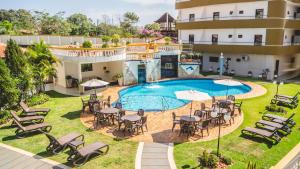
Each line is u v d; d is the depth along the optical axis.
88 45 25.55
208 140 13.36
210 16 39.22
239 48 34.41
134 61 28.00
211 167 10.60
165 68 32.91
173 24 68.25
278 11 30.88
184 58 34.16
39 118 15.66
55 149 11.95
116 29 71.12
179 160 11.25
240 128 15.08
